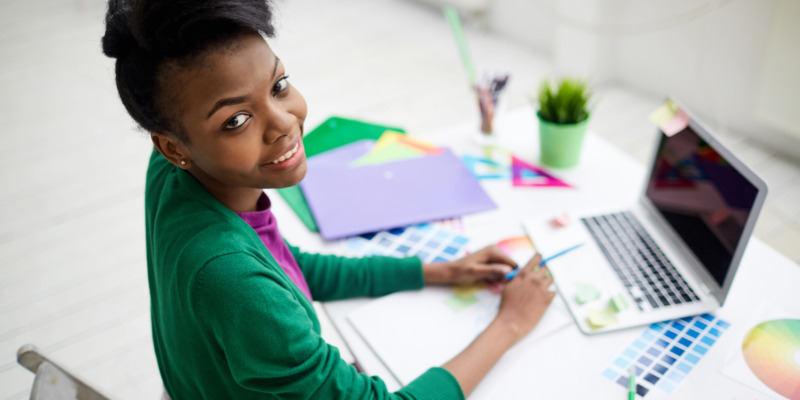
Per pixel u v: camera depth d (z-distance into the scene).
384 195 1.25
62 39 3.92
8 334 1.85
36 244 2.23
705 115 2.54
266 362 0.65
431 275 1.01
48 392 0.74
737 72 2.32
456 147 1.42
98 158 2.73
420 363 0.88
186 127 0.63
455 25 1.37
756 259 1.03
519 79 3.03
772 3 2.10
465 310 0.97
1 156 2.78
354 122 1.49
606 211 1.17
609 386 0.83
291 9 4.29
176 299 0.68
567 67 2.99
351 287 1.00
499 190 1.26
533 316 0.92
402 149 1.41
